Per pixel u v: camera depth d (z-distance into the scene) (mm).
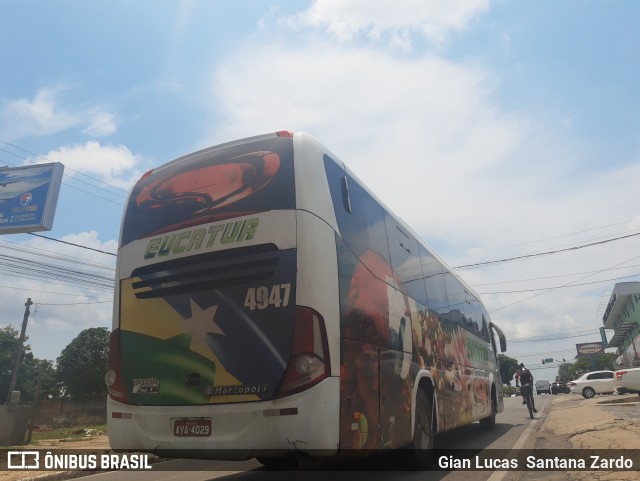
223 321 5098
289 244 5035
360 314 5527
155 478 7973
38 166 17688
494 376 14242
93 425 29672
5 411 13242
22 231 17219
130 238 5980
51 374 49594
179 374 5184
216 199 5594
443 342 8961
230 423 4781
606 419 13047
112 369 5605
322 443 4520
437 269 9523
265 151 5570
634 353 50000
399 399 6281
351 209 5961
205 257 5391
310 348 4695
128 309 5699
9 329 48000
